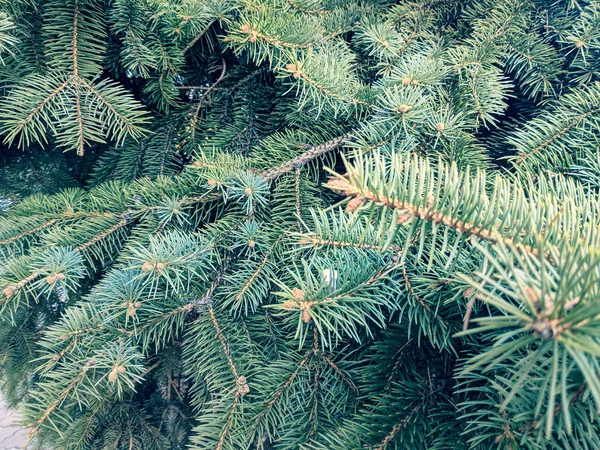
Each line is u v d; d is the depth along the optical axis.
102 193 0.51
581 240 0.22
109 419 0.62
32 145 0.62
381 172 0.25
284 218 0.47
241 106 0.56
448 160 0.42
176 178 0.49
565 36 0.48
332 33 0.51
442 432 0.36
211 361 0.47
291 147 0.49
